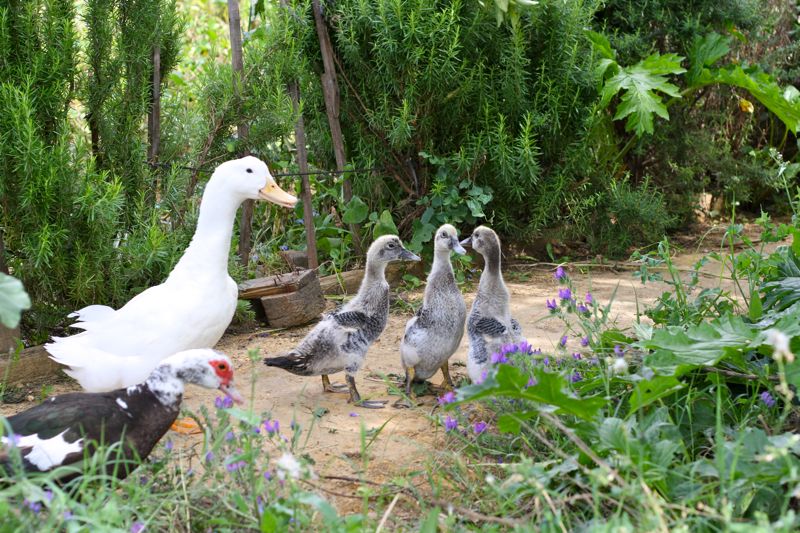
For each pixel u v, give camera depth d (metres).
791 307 2.13
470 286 3.19
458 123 3.28
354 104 3.29
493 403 2.04
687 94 3.84
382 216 3.16
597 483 1.65
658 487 1.71
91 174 2.50
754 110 4.23
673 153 3.91
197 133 2.93
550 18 3.26
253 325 2.88
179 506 1.73
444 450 1.97
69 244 2.55
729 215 4.21
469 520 1.78
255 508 1.67
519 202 3.40
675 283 2.44
